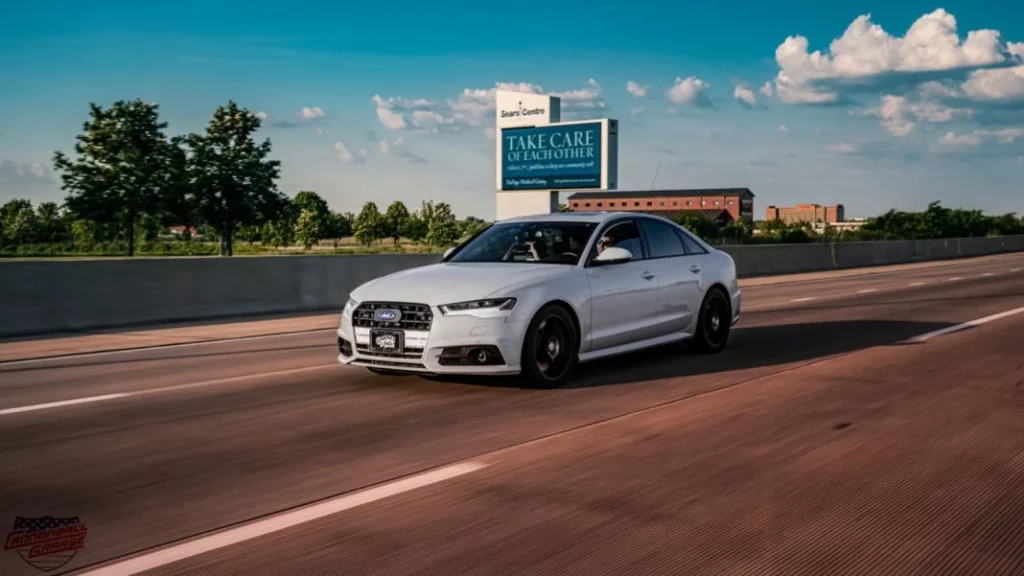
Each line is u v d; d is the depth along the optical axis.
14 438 5.75
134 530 3.93
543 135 38.81
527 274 7.37
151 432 5.90
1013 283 21.09
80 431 5.95
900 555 3.55
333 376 8.16
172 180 61.41
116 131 60.84
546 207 39.12
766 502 4.23
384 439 5.61
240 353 10.02
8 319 12.00
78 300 12.85
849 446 5.31
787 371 8.12
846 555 3.55
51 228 90.50
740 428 5.79
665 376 7.90
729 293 9.52
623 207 188.50
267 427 6.01
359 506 4.23
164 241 84.88
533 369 7.12
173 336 11.86
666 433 5.66
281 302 15.83
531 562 3.49
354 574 3.38
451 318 6.91
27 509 4.25
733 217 177.75
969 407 6.44
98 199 59.72
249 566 3.48
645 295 8.29
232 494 4.46
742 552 3.58
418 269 7.94
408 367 7.07
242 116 62.47
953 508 4.14
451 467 4.91
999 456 5.07
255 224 64.12
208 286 14.63
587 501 4.26
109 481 4.73
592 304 7.66
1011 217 75.69
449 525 3.93
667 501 4.25
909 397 6.82
